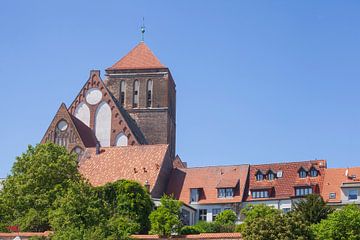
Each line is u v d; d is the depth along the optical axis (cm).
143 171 11938
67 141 13088
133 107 15575
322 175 11431
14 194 9450
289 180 11550
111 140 14000
